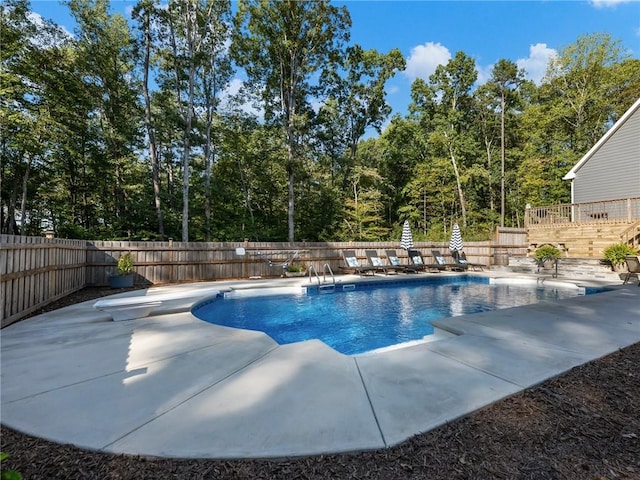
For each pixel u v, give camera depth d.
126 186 15.31
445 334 4.30
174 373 2.78
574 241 13.46
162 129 15.43
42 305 5.69
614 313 5.04
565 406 2.20
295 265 11.71
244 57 16.59
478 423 1.99
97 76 14.79
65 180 15.52
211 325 4.55
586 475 1.55
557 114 22.28
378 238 20.78
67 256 7.07
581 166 15.93
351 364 2.97
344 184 21.86
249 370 2.84
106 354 3.28
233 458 1.67
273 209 21.09
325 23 16.16
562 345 3.49
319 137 20.80
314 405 2.20
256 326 5.77
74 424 1.98
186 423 1.98
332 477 1.55
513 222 25.36
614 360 3.05
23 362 3.05
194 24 14.30
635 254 10.20
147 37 14.37
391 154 26.55
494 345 3.49
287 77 17.50
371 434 1.86
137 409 2.16
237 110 17.61
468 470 1.58
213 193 16.73
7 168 13.38
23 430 1.91
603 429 1.93
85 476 1.55
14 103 11.69
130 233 14.88
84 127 14.19
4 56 11.30
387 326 5.77
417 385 2.50
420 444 1.78
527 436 1.86
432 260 14.67
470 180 24.69
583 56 22.16
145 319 4.95
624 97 21.19
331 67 18.94
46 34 12.47
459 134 24.95
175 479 1.53
